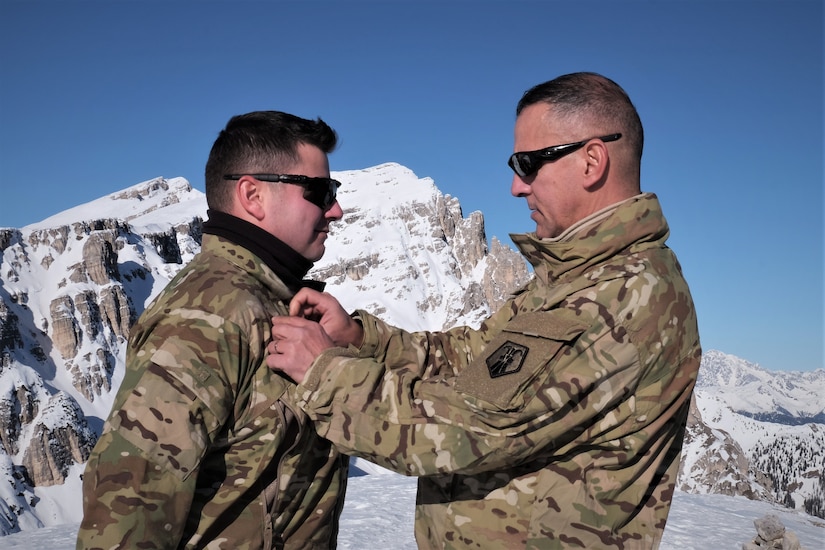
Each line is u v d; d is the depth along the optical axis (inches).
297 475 93.4
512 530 89.3
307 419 92.9
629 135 94.9
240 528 89.4
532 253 97.6
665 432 89.0
